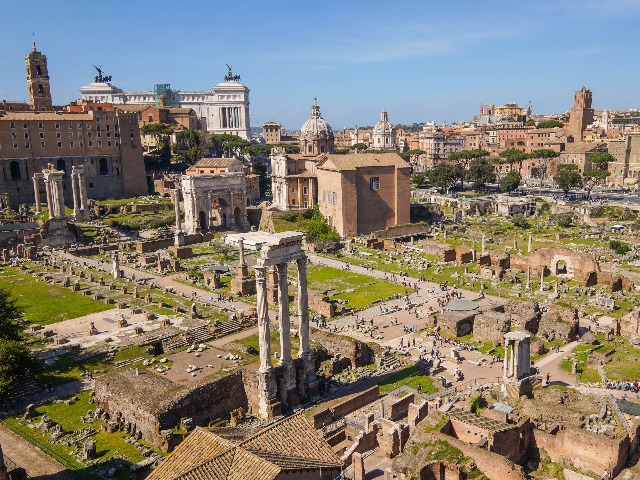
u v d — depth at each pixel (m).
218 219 195.50
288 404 66.69
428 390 72.31
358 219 181.12
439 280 128.12
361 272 137.75
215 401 65.00
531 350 85.19
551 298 110.81
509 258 136.50
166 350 84.19
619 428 55.94
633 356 82.25
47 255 154.25
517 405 64.00
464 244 163.38
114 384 66.25
